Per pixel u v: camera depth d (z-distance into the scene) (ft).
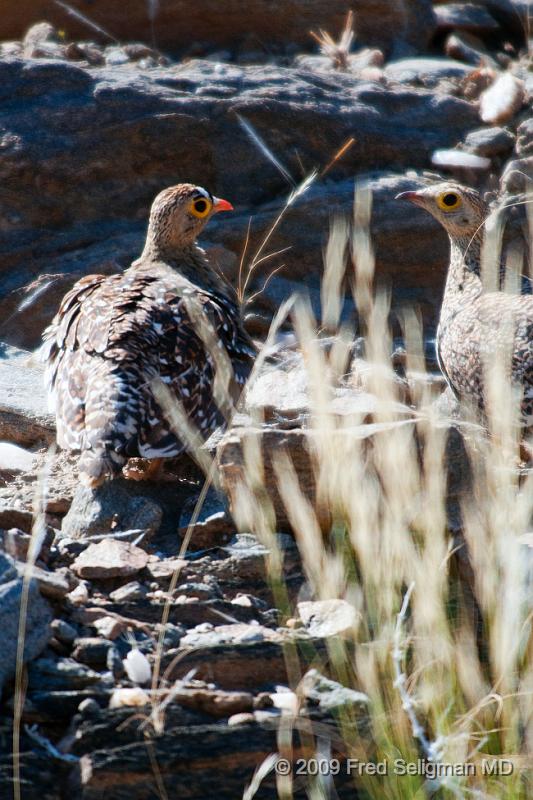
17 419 33.71
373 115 48.29
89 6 53.62
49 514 29.32
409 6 57.62
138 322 29.17
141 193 44.68
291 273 44.55
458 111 50.24
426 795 22.21
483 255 36.17
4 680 21.61
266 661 23.34
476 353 34.27
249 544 26.71
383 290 45.03
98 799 20.97
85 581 24.95
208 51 54.90
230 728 21.91
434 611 22.80
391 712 22.95
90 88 45.11
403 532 23.32
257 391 34.58
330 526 27.07
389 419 25.55
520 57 59.77
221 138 45.32
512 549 23.24
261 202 46.09
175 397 28.73
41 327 41.06
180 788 21.53
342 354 29.66
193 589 25.03
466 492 26.96
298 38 56.03
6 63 45.06
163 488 29.66
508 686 22.82
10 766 20.79
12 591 22.09
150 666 22.68
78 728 21.31
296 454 26.30
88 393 27.63
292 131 46.34
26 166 42.88
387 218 44.57
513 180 46.80
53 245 43.06
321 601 24.75
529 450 32.45
